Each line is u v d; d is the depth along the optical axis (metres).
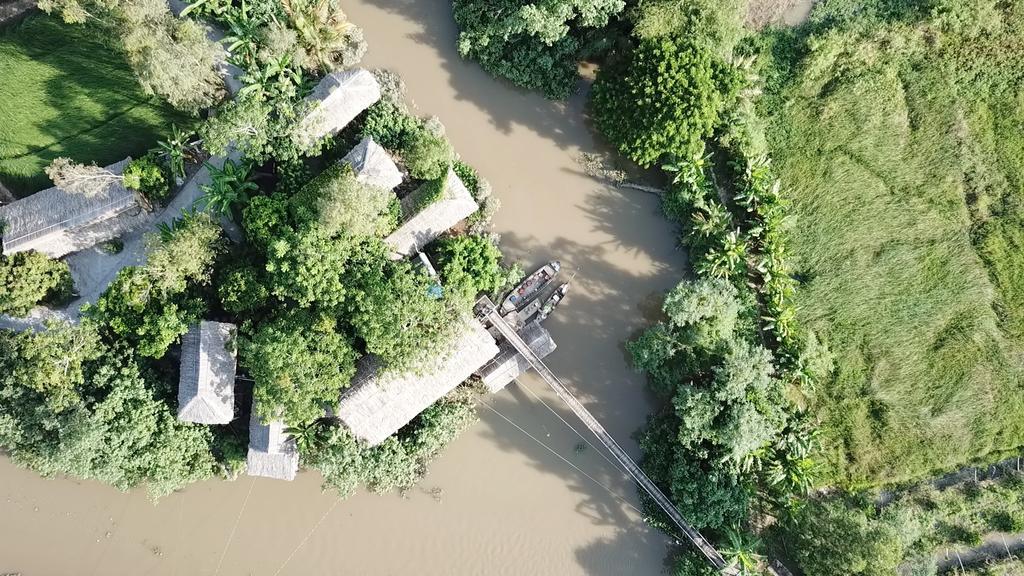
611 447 35.34
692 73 31.47
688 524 33.84
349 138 35.06
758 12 36.12
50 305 34.28
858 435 35.44
